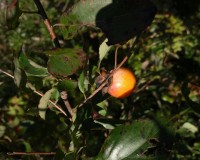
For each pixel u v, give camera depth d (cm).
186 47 80
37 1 27
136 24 22
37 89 29
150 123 26
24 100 53
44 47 84
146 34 74
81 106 29
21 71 25
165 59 69
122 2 22
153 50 67
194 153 52
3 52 85
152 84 55
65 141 28
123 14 22
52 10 85
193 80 77
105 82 28
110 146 26
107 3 22
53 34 27
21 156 35
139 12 22
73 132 27
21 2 39
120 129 26
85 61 23
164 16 84
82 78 26
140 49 68
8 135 38
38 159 35
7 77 32
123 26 22
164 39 75
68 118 31
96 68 29
